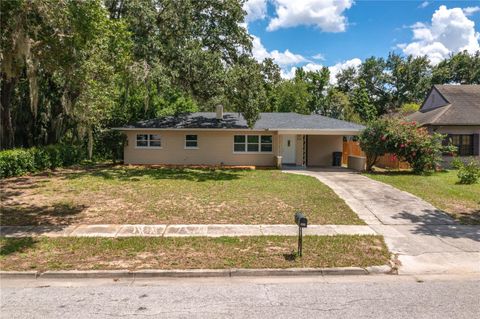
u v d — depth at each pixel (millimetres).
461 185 15602
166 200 12375
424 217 10352
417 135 19422
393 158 21906
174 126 23547
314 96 50156
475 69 49375
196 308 5113
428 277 6410
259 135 23969
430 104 28453
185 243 7883
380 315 4895
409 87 54906
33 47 11055
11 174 17797
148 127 23469
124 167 22625
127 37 17734
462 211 11039
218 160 24078
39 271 6371
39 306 5168
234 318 4801
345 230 9039
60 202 12078
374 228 9258
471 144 23000
